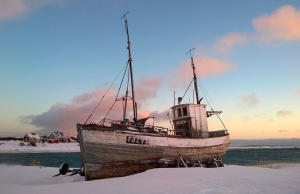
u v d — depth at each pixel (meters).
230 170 15.28
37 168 24.75
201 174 13.05
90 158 13.87
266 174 14.22
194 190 9.16
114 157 14.67
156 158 16.70
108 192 8.96
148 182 10.82
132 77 19.83
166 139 17.53
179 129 24.39
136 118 19.41
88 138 13.92
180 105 24.23
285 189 9.54
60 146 99.31
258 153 72.44
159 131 18.36
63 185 11.02
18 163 37.88
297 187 10.02
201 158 20.78
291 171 16.52
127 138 15.33
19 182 15.41
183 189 9.34
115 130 14.90
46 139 124.06
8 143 100.38
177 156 18.17
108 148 14.46
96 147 14.08
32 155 60.12
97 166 14.04
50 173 20.56
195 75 29.48
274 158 50.00
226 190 9.21
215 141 23.08
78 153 72.94
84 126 14.02
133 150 15.51
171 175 12.63
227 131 26.23
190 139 19.67
